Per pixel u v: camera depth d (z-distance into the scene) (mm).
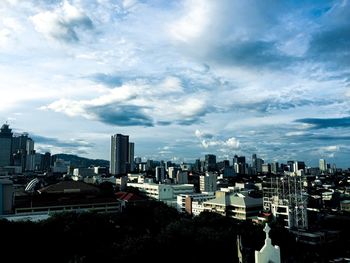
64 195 185125
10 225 91188
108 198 177000
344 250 124500
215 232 98375
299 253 111688
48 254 90125
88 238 98438
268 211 159500
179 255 89188
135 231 113562
